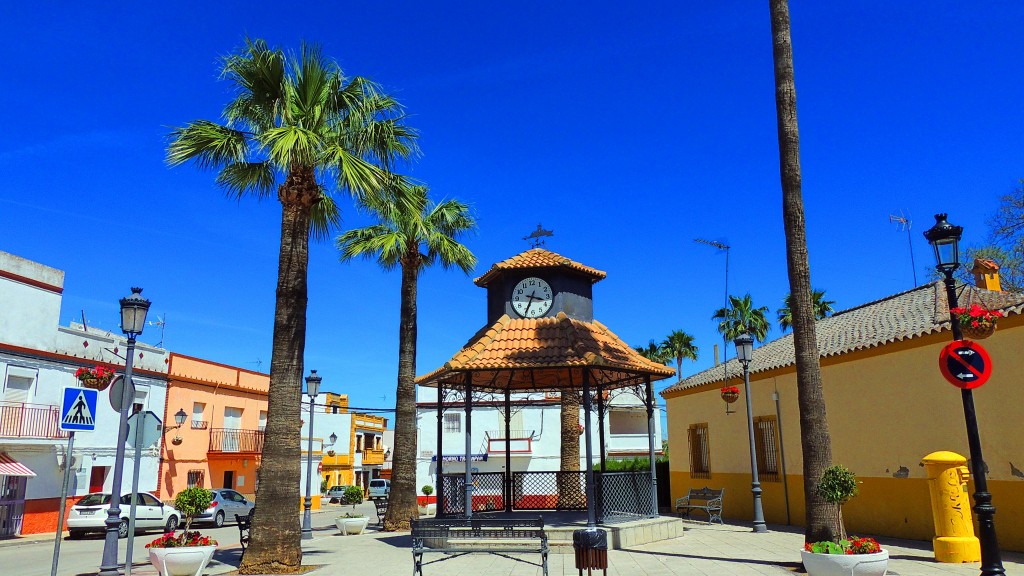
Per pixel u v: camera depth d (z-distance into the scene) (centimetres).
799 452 1588
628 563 1055
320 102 1185
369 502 5156
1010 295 1373
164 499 2945
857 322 1656
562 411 1917
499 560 1134
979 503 743
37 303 2406
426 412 3919
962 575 890
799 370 1009
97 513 2183
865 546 834
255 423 3772
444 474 1436
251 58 1173
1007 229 2122
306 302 1168
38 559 1580
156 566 991
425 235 1897
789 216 1045
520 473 1561
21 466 2188
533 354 1304
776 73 1086
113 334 2983
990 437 1109
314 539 1664
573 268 1482
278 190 1170
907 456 1277
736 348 1580
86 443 2553
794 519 1602
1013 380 1075
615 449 3825
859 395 1410
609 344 1427
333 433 5019
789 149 1058
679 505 1892
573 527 1226
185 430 3148
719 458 1950
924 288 1650
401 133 1332
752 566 1007
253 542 1063
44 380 2395
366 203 1224
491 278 1551
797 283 1024
